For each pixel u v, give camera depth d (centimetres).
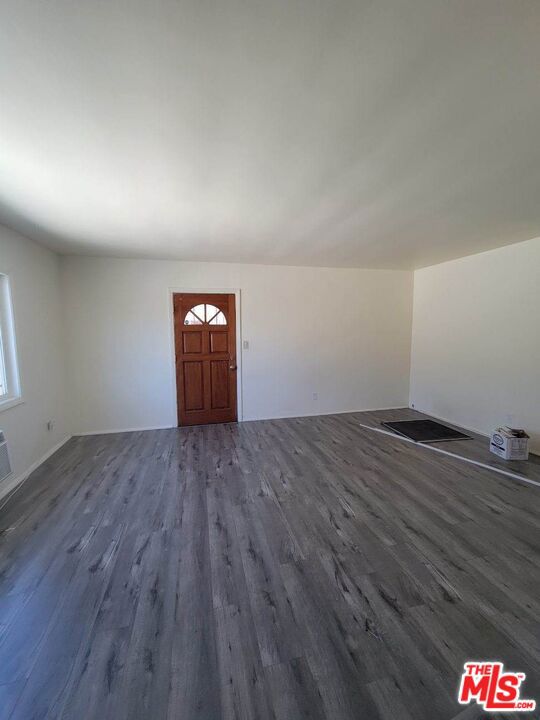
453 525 217
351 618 146
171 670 123
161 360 437
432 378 492
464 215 259
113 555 189
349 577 171
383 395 535
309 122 139
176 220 267
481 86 118
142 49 102
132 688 117
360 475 294
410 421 468
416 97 124
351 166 179
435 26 94
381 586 165
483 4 88
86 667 124
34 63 106
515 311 357
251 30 96
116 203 229
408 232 306
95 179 192
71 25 94
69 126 141
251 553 190
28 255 316
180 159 170
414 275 525
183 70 110
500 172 187
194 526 217
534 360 339
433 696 114
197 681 119
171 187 204
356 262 455
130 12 90
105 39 98
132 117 135
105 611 150
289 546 196
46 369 347
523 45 100
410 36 98
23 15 90
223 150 161
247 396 475
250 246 357
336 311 498
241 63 107
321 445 373
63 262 394
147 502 248
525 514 230
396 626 142
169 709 111
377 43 100
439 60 107
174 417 448
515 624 143
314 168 181
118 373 423
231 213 252
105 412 423
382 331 522
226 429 436
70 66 108
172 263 430
